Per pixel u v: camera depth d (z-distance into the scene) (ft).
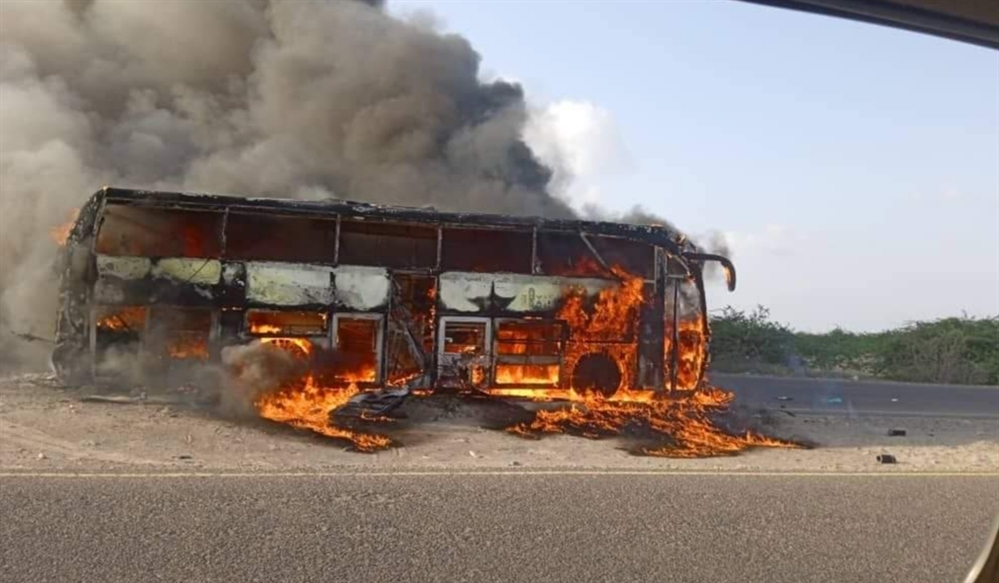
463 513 18.58
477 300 35.83
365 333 34.91
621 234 37.45
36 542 15.34
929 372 75.36
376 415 32.55
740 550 16.96
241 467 22.12
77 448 23.98
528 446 28.78
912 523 19.45
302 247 35.58
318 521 17.47
